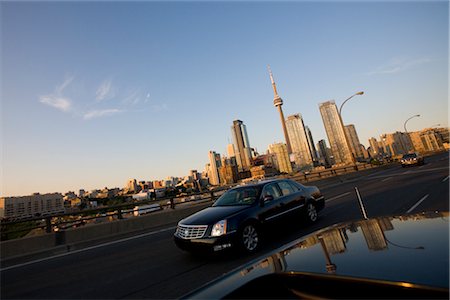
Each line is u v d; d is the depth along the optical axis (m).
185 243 5.48
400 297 1.12
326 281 1.38
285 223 6.66
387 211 8.24
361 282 1.26
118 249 8.11
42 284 5.41
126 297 4.22
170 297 4.02
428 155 65.69
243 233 5.57
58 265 6.91
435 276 1.14
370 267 1.37
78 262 6.98
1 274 6.70
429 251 1.40
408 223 2.02
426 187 12.06
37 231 9.62
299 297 1.34
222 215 5.60
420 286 1.10
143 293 4.29
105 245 9.03
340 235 2.08
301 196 7.58
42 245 9.15
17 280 5.94
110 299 4.22
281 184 7.36
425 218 2.07
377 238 1.80
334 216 8.62
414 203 8.85
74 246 9.32
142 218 12.00
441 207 7.66
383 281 1.20
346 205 10.61
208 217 5.62
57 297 4.60
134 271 5.52
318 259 1.66
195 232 5.42
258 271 1.73
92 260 7.03
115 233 10.89
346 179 27.75
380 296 1.17
